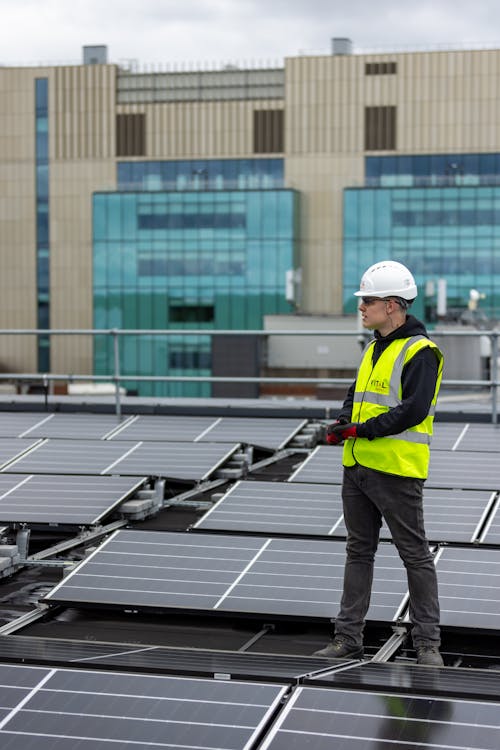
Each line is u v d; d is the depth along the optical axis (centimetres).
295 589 718
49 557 874
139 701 485
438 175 9319
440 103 9288
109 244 9462
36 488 1016
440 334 1331
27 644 585
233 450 1229
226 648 673
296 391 7625
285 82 9450
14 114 9956
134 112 9719
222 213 9288
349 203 9250
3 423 1442
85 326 9900
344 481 655
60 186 9912
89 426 1412
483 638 682
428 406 625
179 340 9375
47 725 465
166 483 1177
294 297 7925
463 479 1075
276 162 9500
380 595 702
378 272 642
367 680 509
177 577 746
